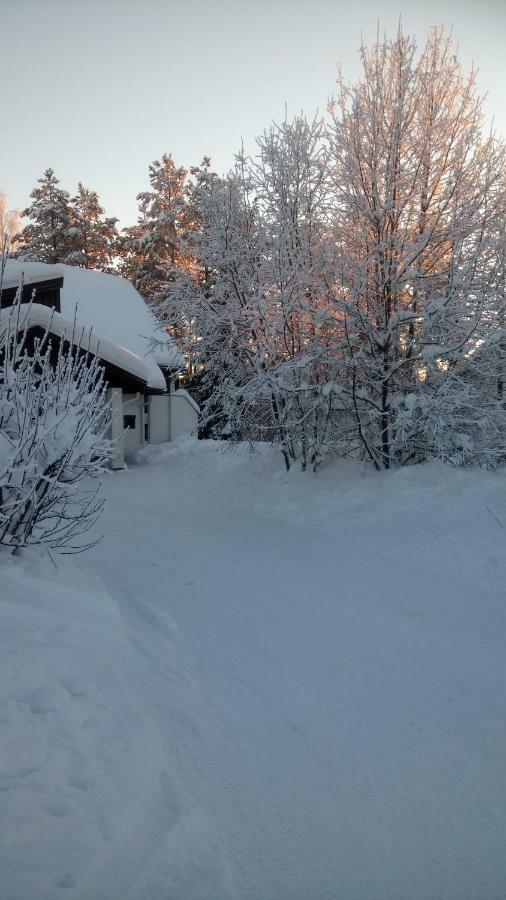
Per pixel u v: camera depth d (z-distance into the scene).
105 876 2.34
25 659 3.67
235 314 13.48
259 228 13.16
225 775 3.30
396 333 11.57
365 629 5.70
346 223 12.23
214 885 2.45
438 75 11.55
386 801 3.21
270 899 2.47
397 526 9.05
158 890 2.37
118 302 25.27
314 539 9.31
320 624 5.81
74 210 40.88
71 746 3.03
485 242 10.70
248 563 7.96
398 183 11.41
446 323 11.06
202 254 13.81
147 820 2.73
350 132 11.62
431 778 3.43
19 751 2.85
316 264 12.16
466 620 5.92
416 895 2.56
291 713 4.11
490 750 3.74
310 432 12.71
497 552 7.42
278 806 3.10
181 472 16.70
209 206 13.70
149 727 3.48
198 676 4.50
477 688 4.56
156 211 37.81
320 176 12.48
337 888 2.58
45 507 5.72
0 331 5.99
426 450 11.81
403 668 4.88
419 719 4.10
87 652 4.13
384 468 11.84
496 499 8.75
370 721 4.05
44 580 5.19
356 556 8.29
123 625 5.08
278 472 13.48
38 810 2.53
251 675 4.66
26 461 5.23
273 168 12.79
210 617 5.89
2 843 2.31
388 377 11.37
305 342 12.84
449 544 7.97
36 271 14.05
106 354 16.61
